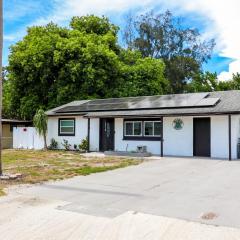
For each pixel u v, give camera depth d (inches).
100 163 618.2
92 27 1393.9
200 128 719.7
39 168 544.7
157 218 263.0
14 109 1299.2
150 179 443.5
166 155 748.6
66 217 268.7
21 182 419.8
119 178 452.4
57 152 853.2
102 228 241.0
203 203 308.5
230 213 274.7
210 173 488.4
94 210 288.7
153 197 336.2
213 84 1491.1
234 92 787.4
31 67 1172.5
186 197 334.3
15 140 1035.9
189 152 730.8
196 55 1727.4
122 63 1327.5
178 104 751.1
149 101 852.0
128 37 1700.3
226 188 376.5
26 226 247.1
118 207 298.0
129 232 231.5
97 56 1178.0
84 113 879.7
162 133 730.2
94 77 1163.9
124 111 813.9
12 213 281.1
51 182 422.0
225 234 225.0
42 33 1245.1
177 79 1653.5
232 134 676.1
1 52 458.6
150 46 1678.2
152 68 1328.7
